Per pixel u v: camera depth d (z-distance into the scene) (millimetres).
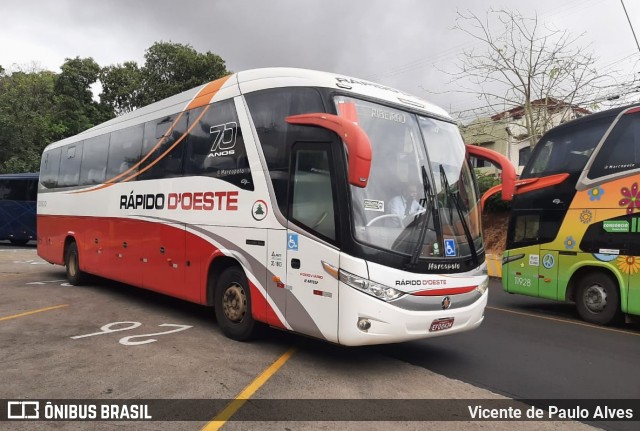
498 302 11320
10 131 32219
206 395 4770
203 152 7344
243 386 5035
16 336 6828
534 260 9859
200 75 34875
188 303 9555
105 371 5398
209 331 7285
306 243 5547
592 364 6254
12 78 40344
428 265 5438
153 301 9703
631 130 8484
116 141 9883
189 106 7824
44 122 34969
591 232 8922
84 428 4027
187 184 7609
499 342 7301
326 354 6266
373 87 6141
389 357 6270
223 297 6895
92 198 10609
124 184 9383
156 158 8477
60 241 12102
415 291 5273
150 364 5660
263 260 6117
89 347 6320
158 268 8242
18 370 5398
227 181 6801
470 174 6555
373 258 5113
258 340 6766
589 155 9062
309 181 5617
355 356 6234
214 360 5863
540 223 9828
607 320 8719
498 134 27516
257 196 6277
